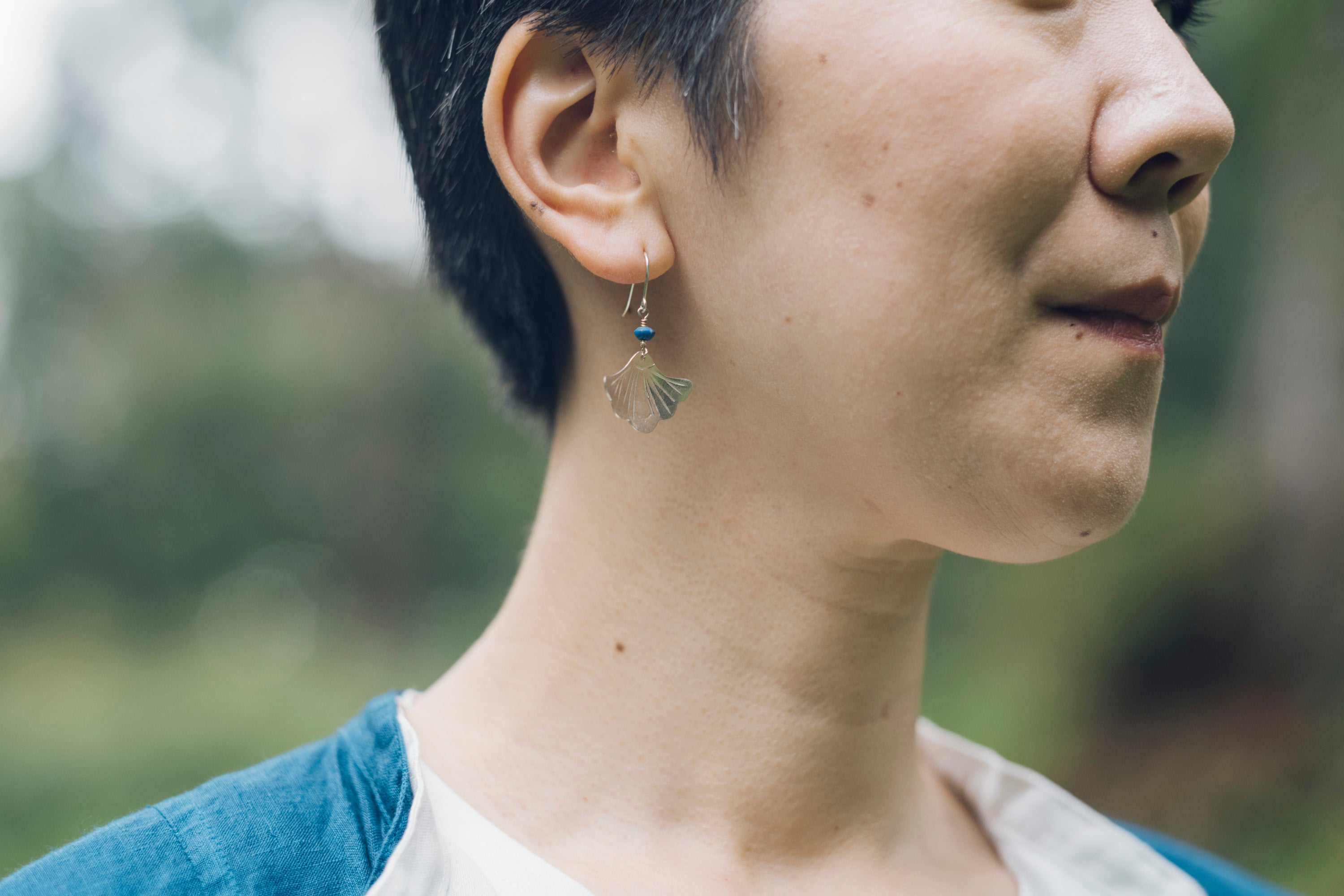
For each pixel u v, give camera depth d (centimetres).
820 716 42
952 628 259
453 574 688
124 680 544
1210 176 39
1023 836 48
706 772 41
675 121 40
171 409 651
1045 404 38
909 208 38
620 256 41
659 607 42
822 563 41
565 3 41
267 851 39
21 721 438
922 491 40
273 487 673
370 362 660
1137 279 38
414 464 675
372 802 40
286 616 688
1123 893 47
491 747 42
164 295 685
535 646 43
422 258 49
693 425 41
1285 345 190
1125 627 195
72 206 701
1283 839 154
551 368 46
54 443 659
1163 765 178
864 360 39
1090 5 39
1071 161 38
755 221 40
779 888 41
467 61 43
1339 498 177
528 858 39
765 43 39
